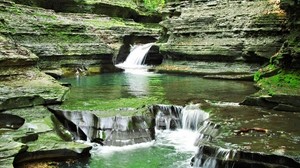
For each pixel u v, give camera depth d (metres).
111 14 39.53
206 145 10.45
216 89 18.81
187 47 27.33
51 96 15.05
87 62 26.64
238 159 9.76
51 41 25.31
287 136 11.00
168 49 28.47
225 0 27.27
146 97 16.64
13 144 10.42
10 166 9.45
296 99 13.92
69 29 27.34
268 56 22.44
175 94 17.42
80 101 15.63
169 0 32.62
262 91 15.97
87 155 11.48
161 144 12.51
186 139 12.98
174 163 10.92
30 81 17.00
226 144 10.38
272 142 10.48
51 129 12.18
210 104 15.09
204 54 25.97
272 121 12.59
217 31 26.17
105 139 12.55
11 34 22.66
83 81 22.20
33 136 11.42
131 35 33.72
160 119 14.34
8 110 13.48
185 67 27.17
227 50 24.78
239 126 12.02
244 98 16.34
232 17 25.70
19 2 32.25
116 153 11.78
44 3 34.69
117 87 19.72
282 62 17.86
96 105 14.76
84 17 33.97
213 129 12.16
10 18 23.84
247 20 24.59
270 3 24.31
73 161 11.06
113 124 12.82
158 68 28.16
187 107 14.48
